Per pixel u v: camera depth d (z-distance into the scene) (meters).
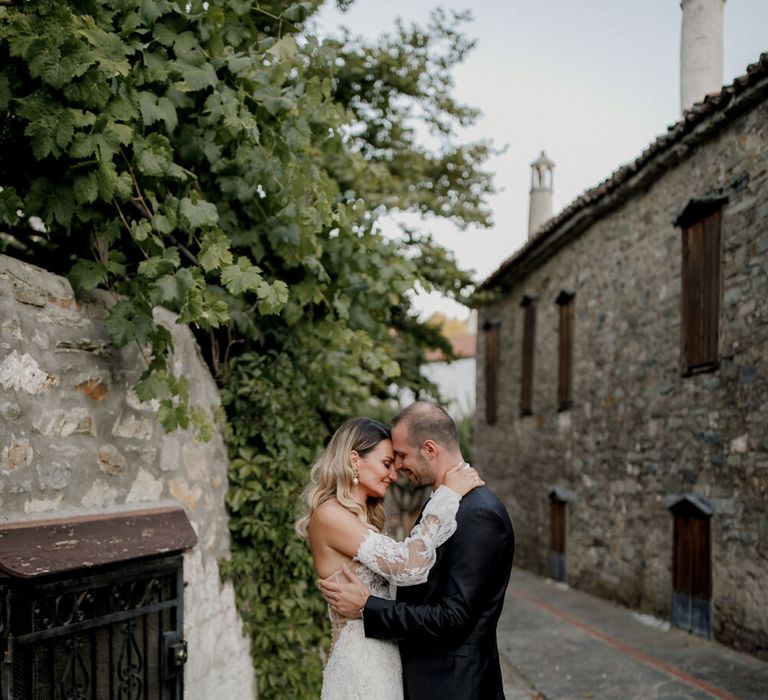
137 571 3.51
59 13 3.18
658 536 9.31
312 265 4.68
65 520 3.24
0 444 2.94
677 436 8.88
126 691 3.42
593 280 11.53
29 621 2.92
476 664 2.84
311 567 5.11
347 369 5.77
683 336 8.73
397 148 10.19
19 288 3.08
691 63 10.74
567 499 12.23
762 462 7.14
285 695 4.89
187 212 3.62
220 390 4.87
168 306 4.02
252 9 4.58
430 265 10.38
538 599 11.13
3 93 3.23
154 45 3.86
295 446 5.14
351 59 9.14
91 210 3.56
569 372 12.42
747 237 7.47
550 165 18.59
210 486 4.52
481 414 17.97
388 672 2.93
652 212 9.63
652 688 6.44
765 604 7.06
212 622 4.32
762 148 7.22
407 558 2.85
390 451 3.18
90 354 3.51
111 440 3.62
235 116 4.04
